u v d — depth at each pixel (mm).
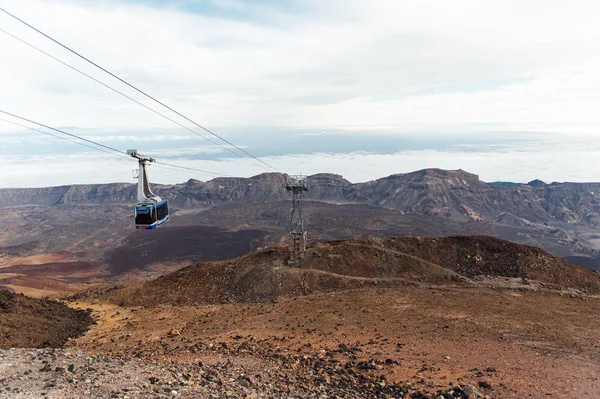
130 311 65875
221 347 39031
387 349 37719
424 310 55094
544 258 76000
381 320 50594
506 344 40125
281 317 55094
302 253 78812
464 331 44938
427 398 24156
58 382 20453
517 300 60656
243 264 80188
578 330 46750
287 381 26312
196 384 22594
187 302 70250
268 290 70562
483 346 39125
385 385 26469
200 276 78500
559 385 28203
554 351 38031
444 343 40125
